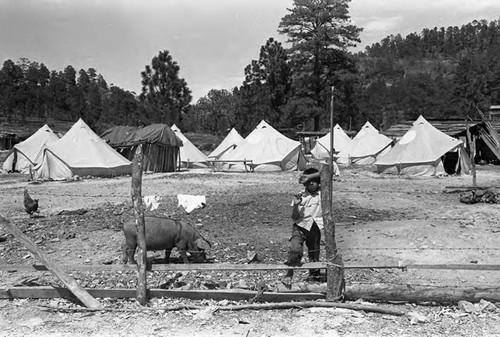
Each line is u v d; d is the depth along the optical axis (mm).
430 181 24031
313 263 6309
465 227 10859
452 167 28875
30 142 33250
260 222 11750
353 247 9258
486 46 194625
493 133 20219
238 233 10492
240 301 6312
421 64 199625
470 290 6113
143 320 5766
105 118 71438
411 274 7602
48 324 5684
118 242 9594
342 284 6211
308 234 6957
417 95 106938
